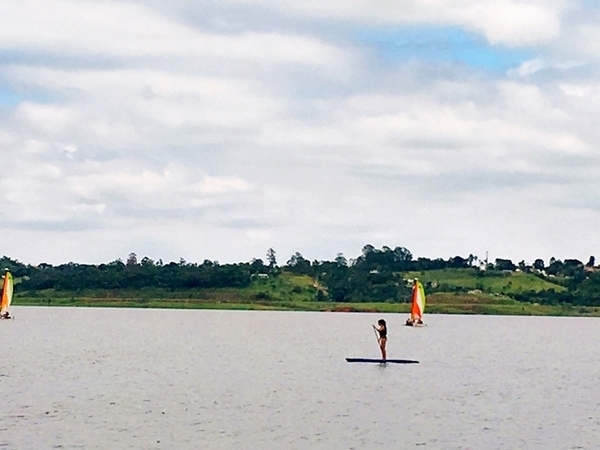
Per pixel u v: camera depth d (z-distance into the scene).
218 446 50.19
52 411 60.56
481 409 64.94
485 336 178.50
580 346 148.62
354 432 54.91
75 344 131.25
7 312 173.88
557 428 57.59
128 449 49.03
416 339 161.25
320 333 179.38
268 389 74.31
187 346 131.50
